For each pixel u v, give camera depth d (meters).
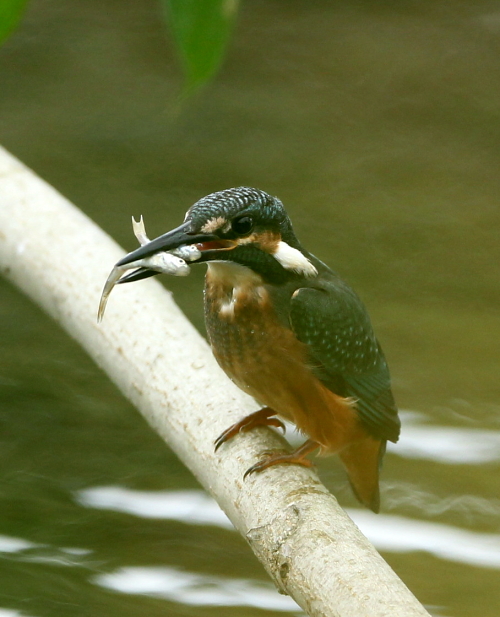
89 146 18.94
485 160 18.73
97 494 10.47
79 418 11.91
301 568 5.33
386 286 14.87
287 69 22.41
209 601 8.76
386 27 24.53
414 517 10.13
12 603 8.48
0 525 9.80
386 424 8.37
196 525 9.98
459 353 13.21
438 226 16.56
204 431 6.78
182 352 7.33
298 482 6.11
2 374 12.75
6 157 9.90
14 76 21.84
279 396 7.78
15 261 8.95
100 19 25.02
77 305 8.14
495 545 9.63
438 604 8.72
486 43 23.58
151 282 8.12
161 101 20.84
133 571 9.13
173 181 17.72
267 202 7.29
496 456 11.05
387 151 19.12
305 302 7.59
